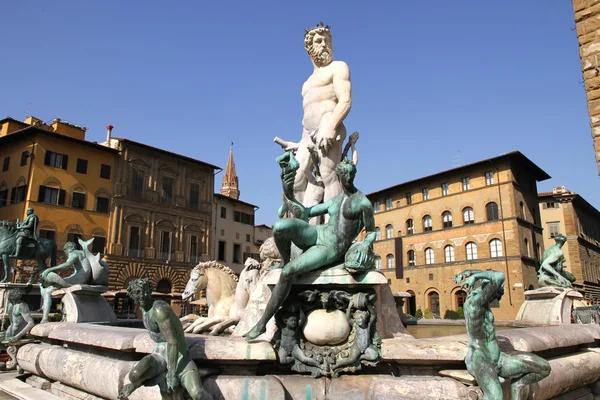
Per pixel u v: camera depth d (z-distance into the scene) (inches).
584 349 237.6
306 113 318.0
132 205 1879.9
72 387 240.1
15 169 1700.3
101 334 218.5
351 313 171.9
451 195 2016.5
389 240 2220.7
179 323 162.2
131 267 1818.4
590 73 400.2
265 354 169.9
